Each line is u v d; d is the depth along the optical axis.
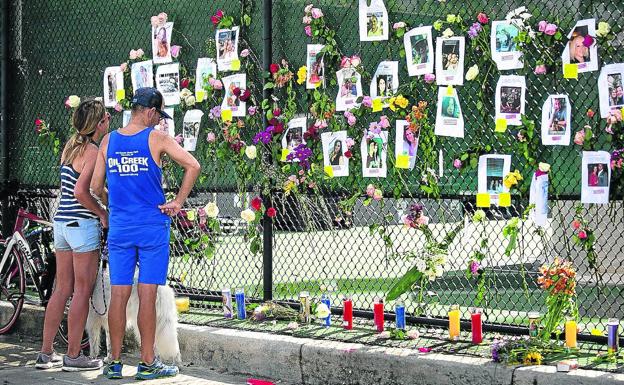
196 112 11.45
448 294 11.45
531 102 9.02
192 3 11.53
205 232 11.62
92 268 10.00
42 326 11.63
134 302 10.05
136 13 12.14
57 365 10.32
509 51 9.03
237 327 10.29
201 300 11.70
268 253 10.91
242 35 11.06
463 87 9.36
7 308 12.09
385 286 13.29
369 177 10.08
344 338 9.57
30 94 13.26
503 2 9.11
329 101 10.28
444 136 9.52
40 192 13.08
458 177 9.47
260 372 9.62
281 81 10.55
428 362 8.54
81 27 12.72
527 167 9.05
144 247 9.39
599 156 8.52
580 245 9.62
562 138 8.76
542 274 8.93
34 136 13.14
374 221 10.47
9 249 11.83
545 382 7.93
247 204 11.07
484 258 9.56
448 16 9.37
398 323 9.52
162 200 9.48
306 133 10.40
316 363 9.21
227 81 11.12
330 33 10.23
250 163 11.00
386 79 9.83
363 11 9.92
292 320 10.52
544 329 8.79
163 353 9.87
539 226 9.03
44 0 13.09
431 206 9.84
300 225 10.84
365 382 8.90
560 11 8.80
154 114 9.50
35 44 13.23
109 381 9.49
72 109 12.78
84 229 9.88
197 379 9.54
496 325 9.23
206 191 11.50
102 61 12.54
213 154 11.34
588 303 11.51
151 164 9.34
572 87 8.78
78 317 9.98
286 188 10.56
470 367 8.31
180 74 11.68
